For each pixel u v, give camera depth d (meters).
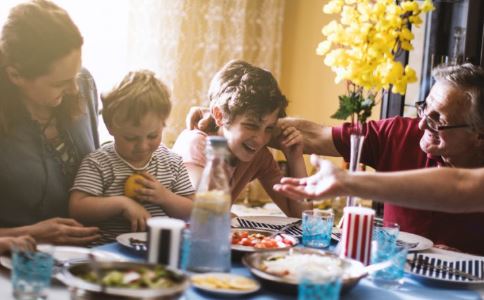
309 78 5.55
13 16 1.63
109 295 1.08
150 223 1.31
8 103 1.69
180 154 2.20
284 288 1.29
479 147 2.09
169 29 4.96
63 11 1.68
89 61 4.62
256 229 1.81
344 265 1.43
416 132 2.32
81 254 1.48
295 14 5.59
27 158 1.71
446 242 2.17
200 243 1.38
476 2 3.38
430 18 3.47
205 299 1.24
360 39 1.59
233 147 2.07
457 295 1.45
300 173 2.32
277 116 2.11
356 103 1.58
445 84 2.07
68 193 1.81
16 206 1.71
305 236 1.75
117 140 1.82
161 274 1.20
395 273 1.45
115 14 4.70
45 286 1.21
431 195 1.44
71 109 1.84
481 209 1.46
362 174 1.46
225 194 1.39
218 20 5.18
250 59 5.50
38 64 1.61
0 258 1.40
